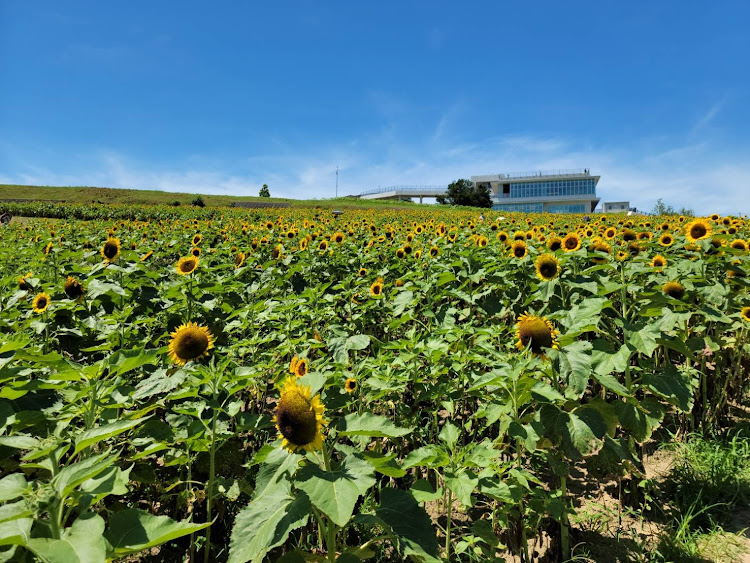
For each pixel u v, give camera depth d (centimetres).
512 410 315
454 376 495
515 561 329
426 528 229
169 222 2955
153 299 595
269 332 617
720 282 548
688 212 4028
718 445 440
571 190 13362
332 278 854
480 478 273
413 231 1499
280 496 228
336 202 8006
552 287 469
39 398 286
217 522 339
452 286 666
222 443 322
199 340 362
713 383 535
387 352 492
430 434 424
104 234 1530
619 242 761
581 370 296
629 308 436
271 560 317
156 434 318
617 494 398
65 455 309
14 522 150
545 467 435
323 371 367
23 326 463
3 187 8319
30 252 1040
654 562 318
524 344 335
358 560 223
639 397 509
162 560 322
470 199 9950
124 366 259
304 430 212
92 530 146
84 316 557
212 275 747
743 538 341
